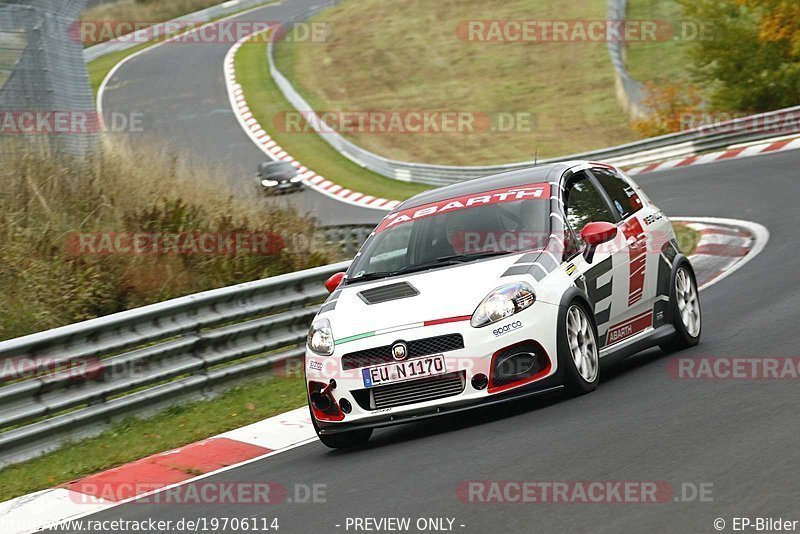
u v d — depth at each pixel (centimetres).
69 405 2798
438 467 1906
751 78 12425
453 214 2578
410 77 18112
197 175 5322
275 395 3109
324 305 2455
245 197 5291
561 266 2356
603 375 2658
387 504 1719
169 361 3097
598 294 2461
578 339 2347
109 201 4691
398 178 11894
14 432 2667
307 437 2569
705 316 3341
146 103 17700
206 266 4441
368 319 2259
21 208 4425
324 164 13175
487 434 2111
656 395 2216
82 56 5403
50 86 4978
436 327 2181
